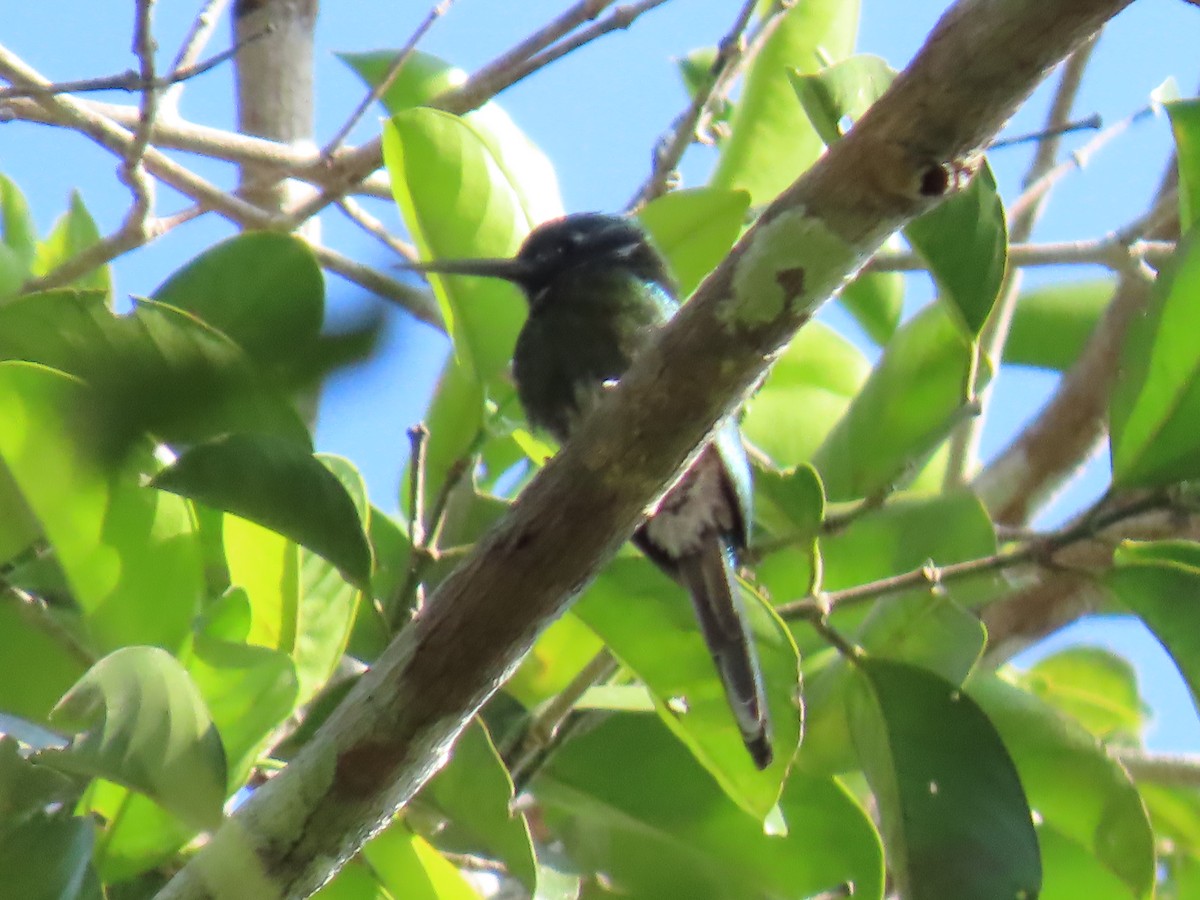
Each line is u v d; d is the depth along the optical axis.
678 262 6.51
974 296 5.26
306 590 5.68
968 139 3.80
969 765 4.97
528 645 4.27
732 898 5.53
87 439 4.69
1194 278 4.95
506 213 6.20
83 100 7.18
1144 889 5.39
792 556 6.30
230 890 4.12
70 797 4.47
